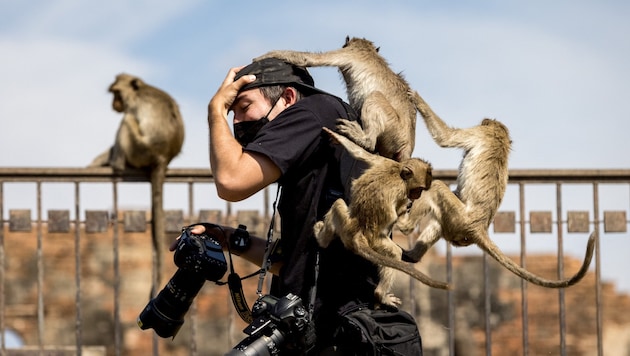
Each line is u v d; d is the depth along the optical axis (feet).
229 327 48.39
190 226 28.66
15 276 70.79
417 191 28.02
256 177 25.45
